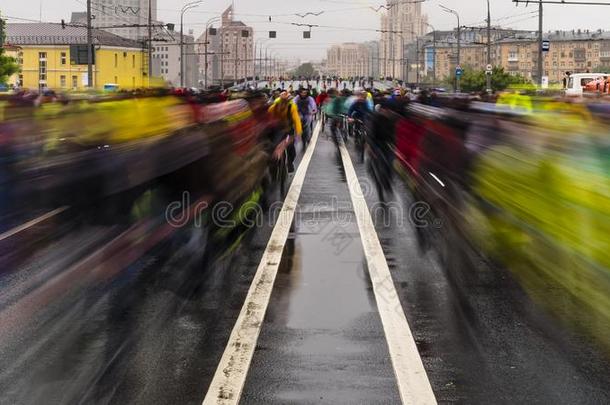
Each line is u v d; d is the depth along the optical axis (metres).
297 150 28.94
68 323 7.02
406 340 6.48
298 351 6.18
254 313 7.31
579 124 8.73
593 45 137.62
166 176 12.24
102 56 94.81
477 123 14.09
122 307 7.56
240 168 13.58
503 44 137.50
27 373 5.73
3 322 7.06
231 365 5.86
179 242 10.84
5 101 14.62
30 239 11.06
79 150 12.86
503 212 11.30
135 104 12.54
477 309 7.46
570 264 8.51
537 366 5.87
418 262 9.62
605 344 6.41
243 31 78.81
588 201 8.02
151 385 5.46
